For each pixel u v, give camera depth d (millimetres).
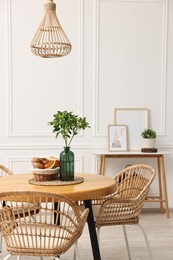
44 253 2271
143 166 3311
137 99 4977
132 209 2914
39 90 4859
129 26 4910
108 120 4949
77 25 4852
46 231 2469
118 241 3887
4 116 4836
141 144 4953
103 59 4910
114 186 2812
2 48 4789
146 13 4918
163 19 4934
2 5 4746
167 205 4707
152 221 4570
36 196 2268
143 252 3586
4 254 3525
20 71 4828
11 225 2297
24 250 2287
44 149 4883
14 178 3074
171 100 5020
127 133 4938
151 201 4688
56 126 2836
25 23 4789
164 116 5008
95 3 4848
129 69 4945
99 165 4930
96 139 4930
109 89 4938
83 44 4875
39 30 3143
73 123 2832
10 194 2201
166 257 3465
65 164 2867
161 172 5008
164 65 4973
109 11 4879
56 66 4863
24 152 4867
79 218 2338
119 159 4953
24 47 4809
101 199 3348
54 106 4891
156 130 5016
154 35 4945
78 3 4832
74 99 4906
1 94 4824
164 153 4688
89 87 4918
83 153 4922
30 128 4871
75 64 4883
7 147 4840
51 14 3100
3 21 4766
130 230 4234
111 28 4895
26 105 4855
